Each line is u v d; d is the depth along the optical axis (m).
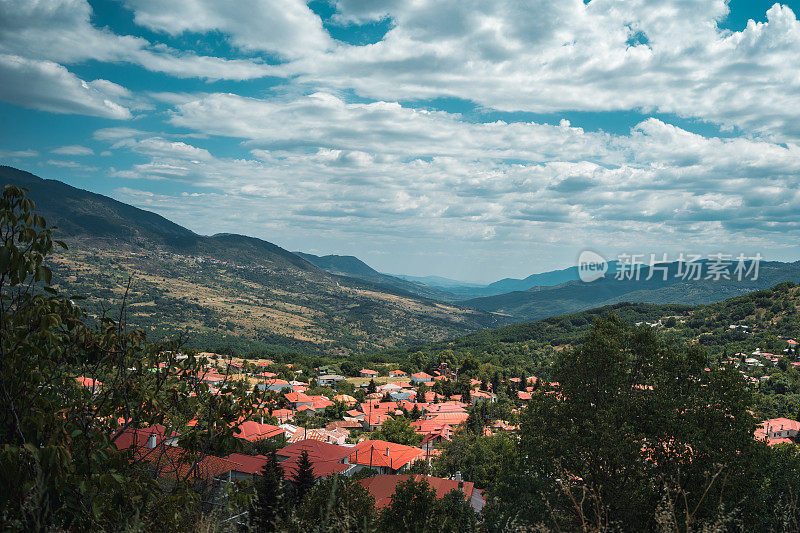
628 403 14.85
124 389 4.94
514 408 77.81
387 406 86.88
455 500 15.51
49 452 3.75
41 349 4.38
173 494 4.49
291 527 4.05
